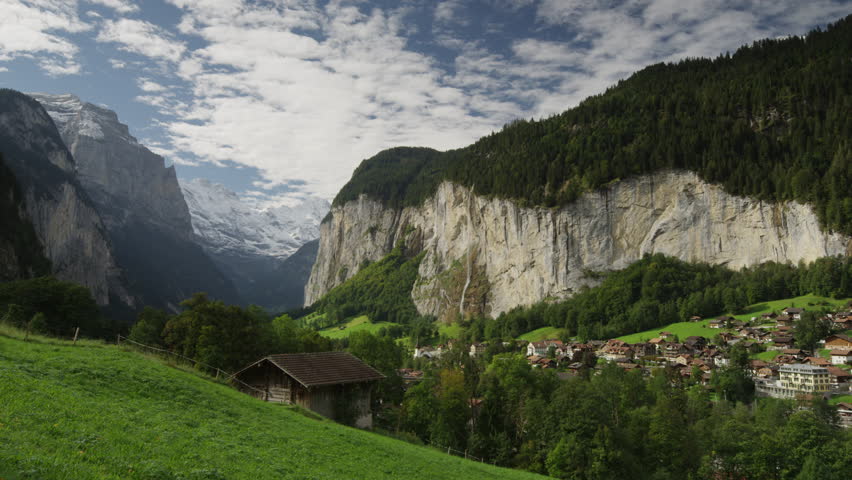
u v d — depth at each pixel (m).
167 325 65.88
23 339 37.59
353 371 57.41
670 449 69.19
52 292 88.69
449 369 87.56
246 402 38.50
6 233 170.12
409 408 72.44
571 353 162.00
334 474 26.39
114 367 33.44
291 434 32.94
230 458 23.12
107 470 16.92
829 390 107.25
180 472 18.72
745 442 74.75
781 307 161.00
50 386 25.50
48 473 15.02
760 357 133.25
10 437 17.28
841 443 72.69
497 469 49.47
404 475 31.66
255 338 70.56
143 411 26.75
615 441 62.81
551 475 63.22
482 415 79.56
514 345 187.00
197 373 46.97
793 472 71.50
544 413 71.19
